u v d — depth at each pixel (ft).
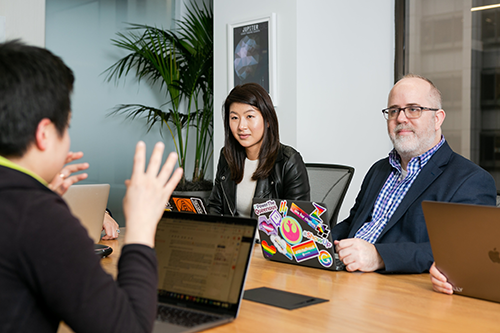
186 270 3.48
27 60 2.19
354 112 12.80
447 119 12.00
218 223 3.50
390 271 4.63
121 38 15.02
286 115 12.33
